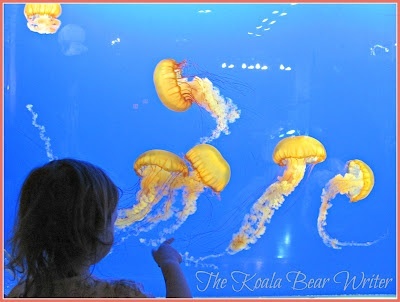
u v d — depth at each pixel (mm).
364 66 2383
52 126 2252
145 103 2309
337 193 2346
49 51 2262
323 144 2348
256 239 2311
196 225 2301
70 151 2258
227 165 2322
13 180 2197
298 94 2350
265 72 2346
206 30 2332
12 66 2236
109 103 2293
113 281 857
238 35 2340
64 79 2268
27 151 2227
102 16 2295
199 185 2312
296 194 2330
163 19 2320
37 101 2248
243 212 2314
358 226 2344
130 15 2309
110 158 2283
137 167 2295
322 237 2328
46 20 2260
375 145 2375
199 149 2318
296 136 2340
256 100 2340
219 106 2324
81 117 2275
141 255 2260
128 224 2266
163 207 2295
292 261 2311
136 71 2311
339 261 2330
